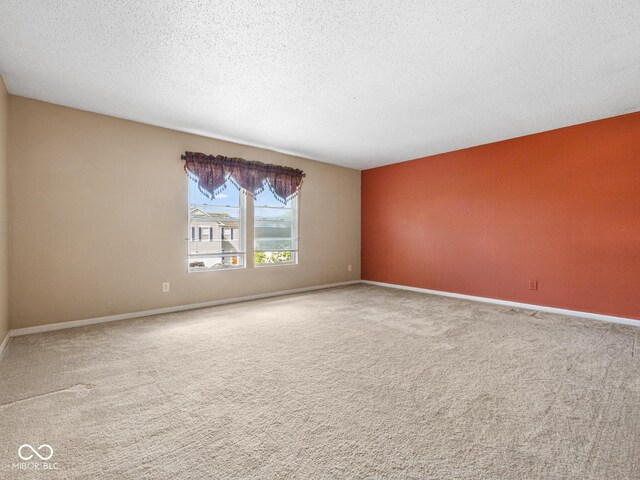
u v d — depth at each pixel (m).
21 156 2.98
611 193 3.52
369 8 1.81
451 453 1.39
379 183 6.06
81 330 3.13
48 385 1.99
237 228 4.61
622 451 1.40
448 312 3.90
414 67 2.46
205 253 4.26
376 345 2.74
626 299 3.42
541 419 1.65
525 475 1.26
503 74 2.58
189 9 1.81
